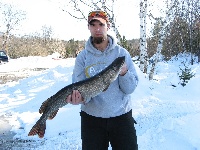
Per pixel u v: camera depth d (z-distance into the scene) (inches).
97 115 58.5
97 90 53.9
